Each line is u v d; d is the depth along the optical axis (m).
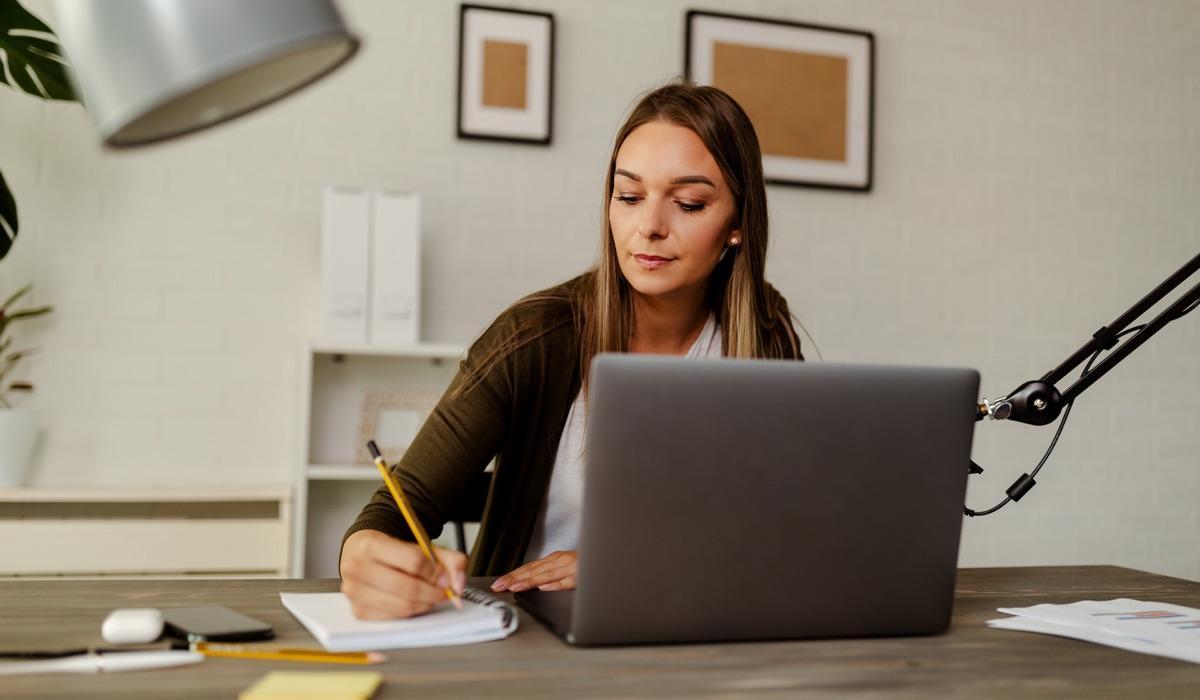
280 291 2.91
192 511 2.79
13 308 2.71
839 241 3.33
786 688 0.80
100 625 0.97
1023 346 3.52
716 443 0.90
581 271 3.10
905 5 3.46
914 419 0.95
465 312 3.01
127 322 2.79
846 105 3.34
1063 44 3.63
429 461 1.38
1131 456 3.64
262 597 1.14
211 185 2.87
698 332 1.64
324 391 2.91
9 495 2.47
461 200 3.02
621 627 0.91
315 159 2.94
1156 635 0.99
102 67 0.67
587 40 3.13
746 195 1.50
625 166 1.44
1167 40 3.76
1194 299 1.19
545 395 1.50
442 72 3.02
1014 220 3.54
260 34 0.66
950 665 0.89
